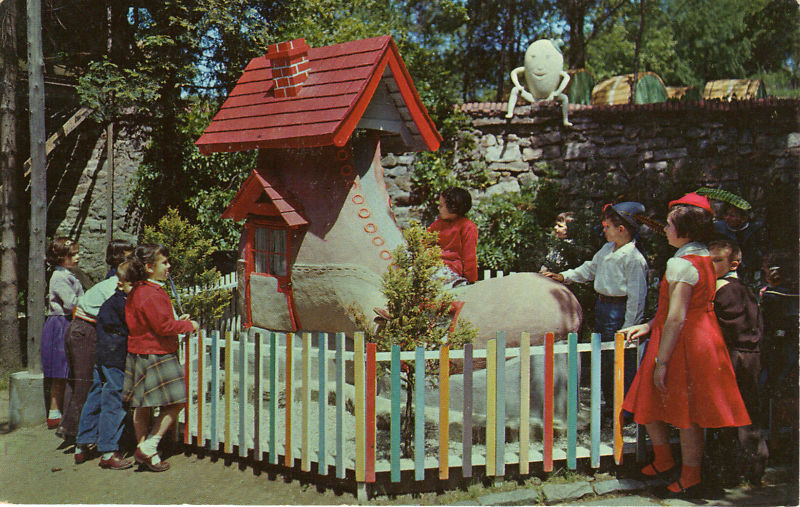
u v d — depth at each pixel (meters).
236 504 3.80
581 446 4.25
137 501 3.87
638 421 3.89
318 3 12.88
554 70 11.30
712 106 10.33
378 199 5.13
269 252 5.37
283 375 5.21
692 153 10.50
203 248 5.88
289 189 5.15
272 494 3.93
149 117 12.52
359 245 4.90
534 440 4.40
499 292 4.61
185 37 11.61
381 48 4.88
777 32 10.79
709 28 11.89
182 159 12.48
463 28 19.52
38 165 5.96
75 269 5.56
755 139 10.16
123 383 4.43
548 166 11.20
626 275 4.55
